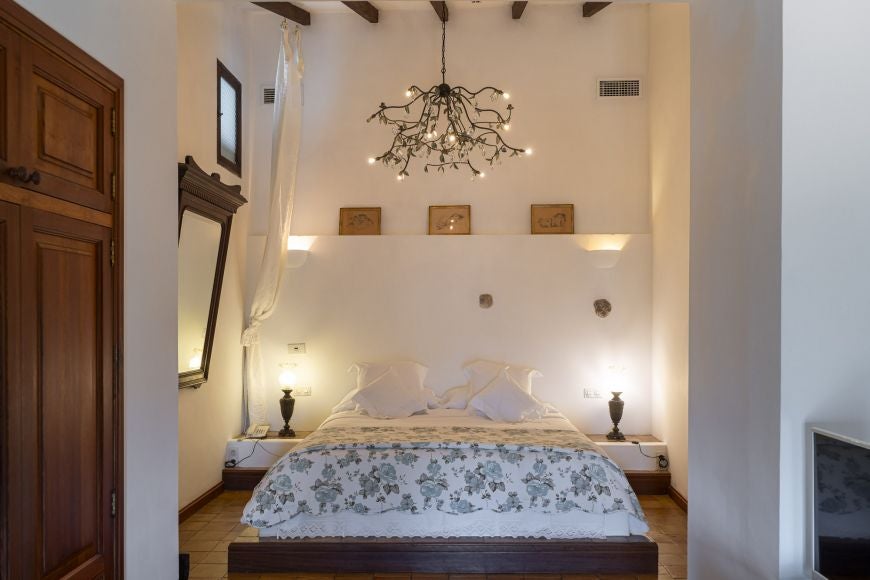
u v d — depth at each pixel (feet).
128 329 7.46
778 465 6.57
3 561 5.23
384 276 19.24
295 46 17.85
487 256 19.16
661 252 17.95
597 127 19.54
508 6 19.62
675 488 16.76
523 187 19.63
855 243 6.55
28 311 5.61
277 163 17.62
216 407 17.19
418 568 12.17
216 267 16.42
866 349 6.54
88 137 6.67
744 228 7.38
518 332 19.07
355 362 19.11
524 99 19.63
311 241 19.30
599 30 19.56
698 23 8.77
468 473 12.62
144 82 7.91
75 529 6.36
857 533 5.55
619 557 12.13
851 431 6.51
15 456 5.40
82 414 6.52
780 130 6.59
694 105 8.90
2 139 5.28
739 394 7.49
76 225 6.39
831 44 6.57
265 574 12.13
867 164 6.56
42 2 5.81
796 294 6.55
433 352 19.12
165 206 8.45
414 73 19.76
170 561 8.57
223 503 16.51
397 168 19.75
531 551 12.14
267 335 19.26
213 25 16.62
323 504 12.40
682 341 16.25
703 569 8.52
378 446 12.97
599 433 18.92
